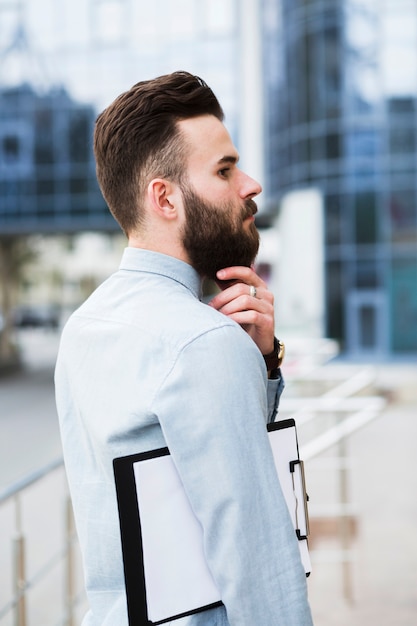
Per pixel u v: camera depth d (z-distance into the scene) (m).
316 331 21.45
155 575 1.00
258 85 23.53
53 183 24.28
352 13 20.83
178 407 0.98
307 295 21.77
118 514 1.00
